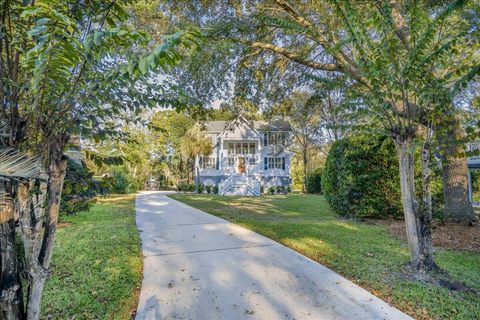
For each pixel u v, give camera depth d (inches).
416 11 128.7
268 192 879.1
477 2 152.9
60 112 56.1
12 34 54.9
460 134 182.5
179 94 69.5
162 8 236.5
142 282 127.8
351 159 285.6
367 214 276.5
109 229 228.5
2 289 51.8
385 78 130.8
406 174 145.2
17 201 58.7
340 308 104.8
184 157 971.9
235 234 218.2
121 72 49.0
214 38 226.4
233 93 306.7
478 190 562.9
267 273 137.9
